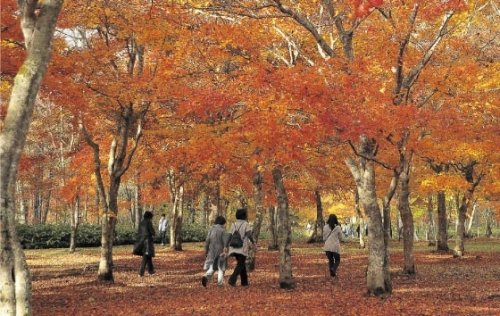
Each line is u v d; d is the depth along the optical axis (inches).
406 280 607.2
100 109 595.8
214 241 546.3
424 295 469.1
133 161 874.1
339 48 581.6
